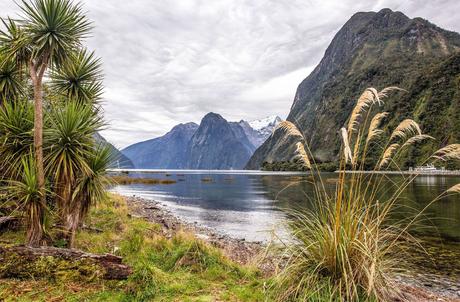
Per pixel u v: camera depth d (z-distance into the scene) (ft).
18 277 16.65
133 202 88.63
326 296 14.07
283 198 110.93
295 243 16.61
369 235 15.11
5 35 24.06
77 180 24.70
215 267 21.70
